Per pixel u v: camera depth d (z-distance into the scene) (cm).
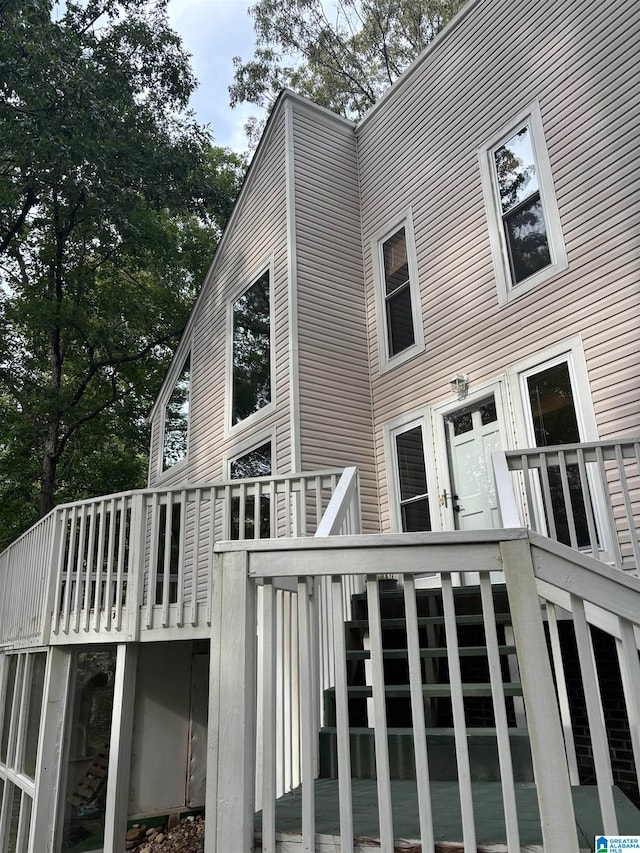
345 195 851
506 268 630
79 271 1490
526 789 241
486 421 626
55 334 1473
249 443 802
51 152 1159
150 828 556
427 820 166
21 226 1496
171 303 1678
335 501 322
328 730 291
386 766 175
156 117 1448
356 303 808
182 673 608
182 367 1129
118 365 1672
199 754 599
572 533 383
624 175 533
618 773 446
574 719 480
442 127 739
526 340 595
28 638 598
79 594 522
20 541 718
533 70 632
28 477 1515
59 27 1170
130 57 1407
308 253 786
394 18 1694
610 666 463
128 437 1819
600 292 536
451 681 171
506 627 377
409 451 710
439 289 707
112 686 578
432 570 180
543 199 600
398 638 458
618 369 511
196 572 455
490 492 607
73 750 539
